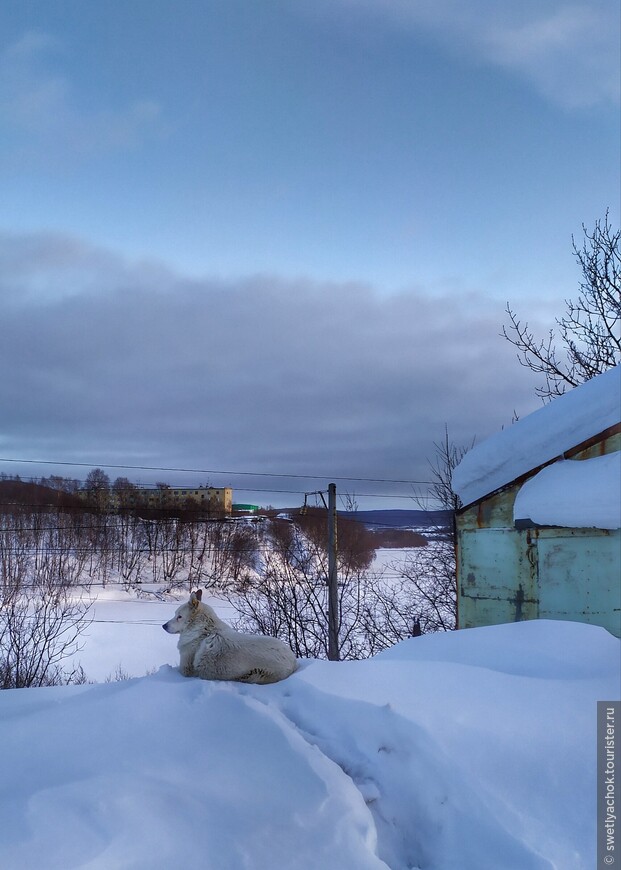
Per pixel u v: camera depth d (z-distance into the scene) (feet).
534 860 12.82
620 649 21.34
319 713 17.10
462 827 13.99
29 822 10.55
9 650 73.82
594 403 29.12
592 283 64.34
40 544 140.67
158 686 17.51
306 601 75.97
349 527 82.94
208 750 14.35
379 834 13.82
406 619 77.20
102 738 14.52
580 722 17.07
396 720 16.42
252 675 19.24
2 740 14.11
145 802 11.65
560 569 29.43
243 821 11.87
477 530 33.76
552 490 28.58
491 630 24.59
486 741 16.14
